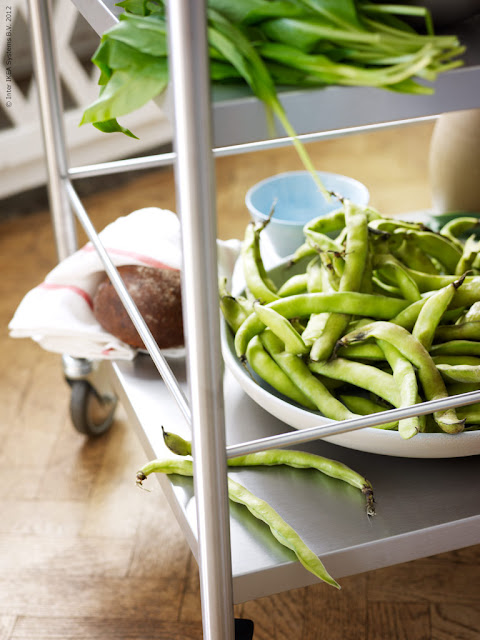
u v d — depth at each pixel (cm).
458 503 58
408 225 71
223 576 51
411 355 58
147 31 41
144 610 80
